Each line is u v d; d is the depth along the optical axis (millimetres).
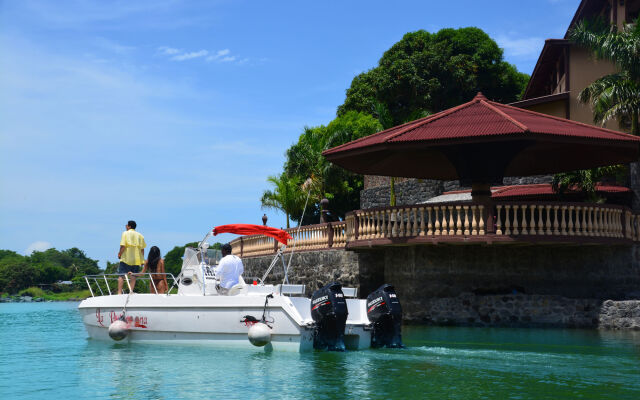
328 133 47844
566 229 22156
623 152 21969
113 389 10617
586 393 10070
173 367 12672
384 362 13016
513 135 19031
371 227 22547
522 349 15086
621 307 20609
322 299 14273
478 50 60375
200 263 16531
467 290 22703
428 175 27203
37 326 25219
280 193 44031
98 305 17188
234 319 14820
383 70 59875
